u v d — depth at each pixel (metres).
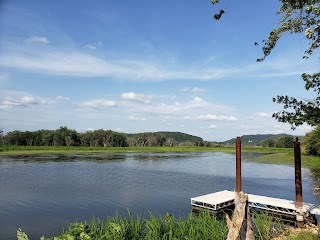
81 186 34.28
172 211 22.66
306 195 27.61
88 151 107.75
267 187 34.28
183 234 10.16
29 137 122.06
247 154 98.69
